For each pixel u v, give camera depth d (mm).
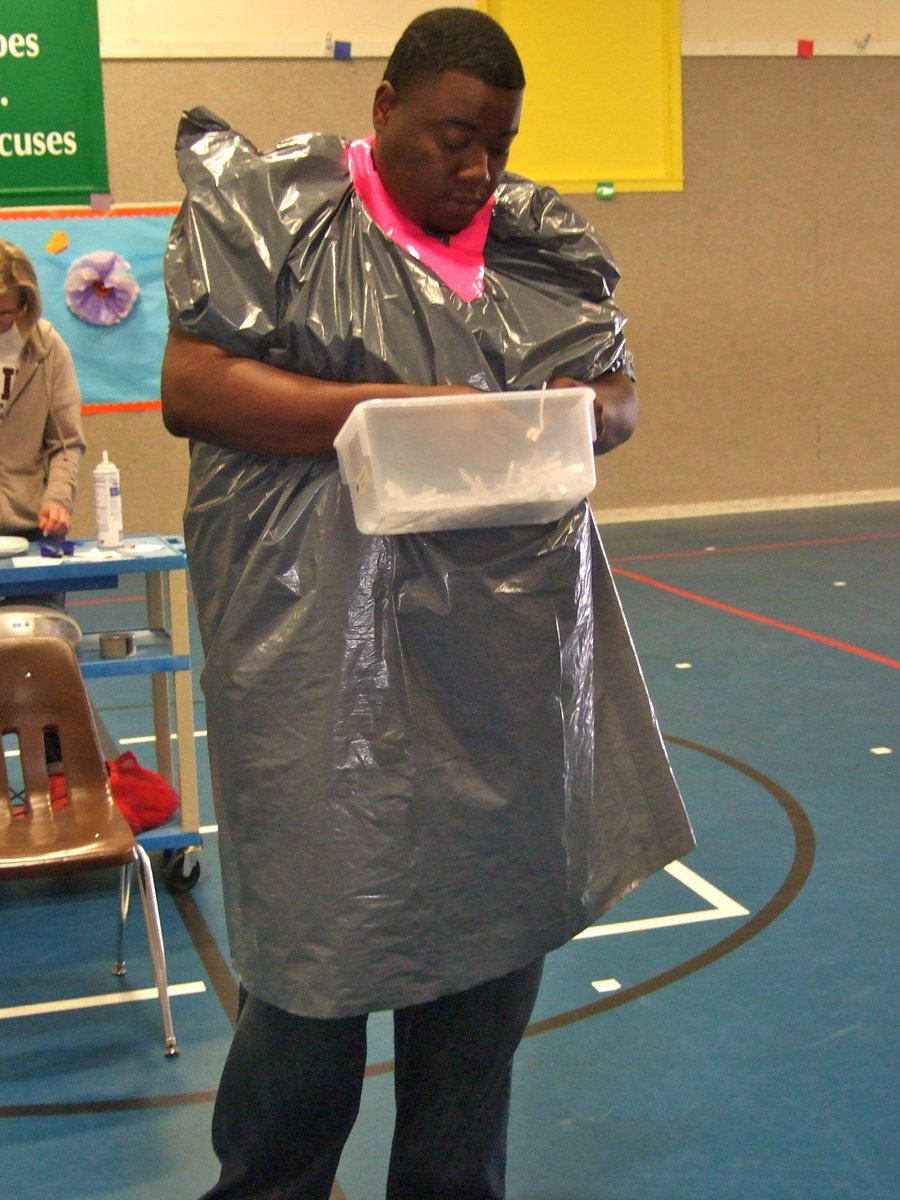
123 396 7961
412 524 1296
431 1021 1595
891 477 9906
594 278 1504
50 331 3717
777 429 9586
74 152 7629
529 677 1420
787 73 9164
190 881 3324
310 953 1375
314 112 8336
